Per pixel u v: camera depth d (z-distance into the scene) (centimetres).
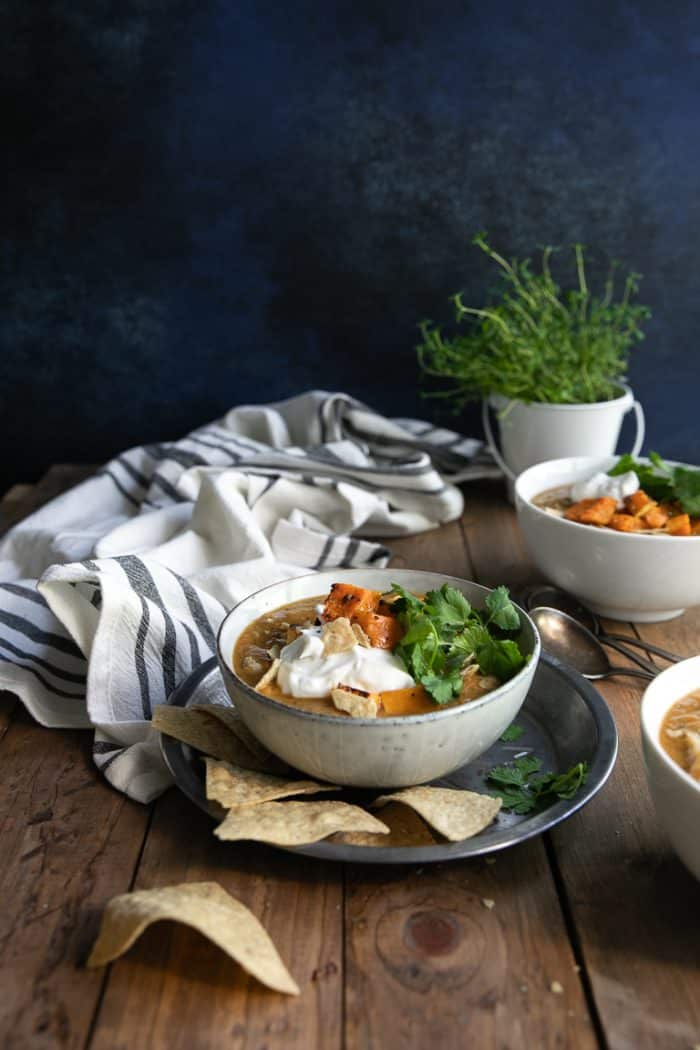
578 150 214
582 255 221
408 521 183
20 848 102
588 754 110
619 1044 79
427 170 216
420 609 107
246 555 158
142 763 113
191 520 165
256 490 175
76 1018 81
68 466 225
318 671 100
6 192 217
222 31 205
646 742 89
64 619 128
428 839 96
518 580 164
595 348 192
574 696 119
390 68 208
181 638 129
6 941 89
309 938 89
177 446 196
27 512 198
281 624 115
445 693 97
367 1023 81
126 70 208
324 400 205
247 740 106
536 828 94
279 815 95
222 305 226
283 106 211
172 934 90
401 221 219
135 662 127
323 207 218
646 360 230
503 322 191
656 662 137
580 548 140
